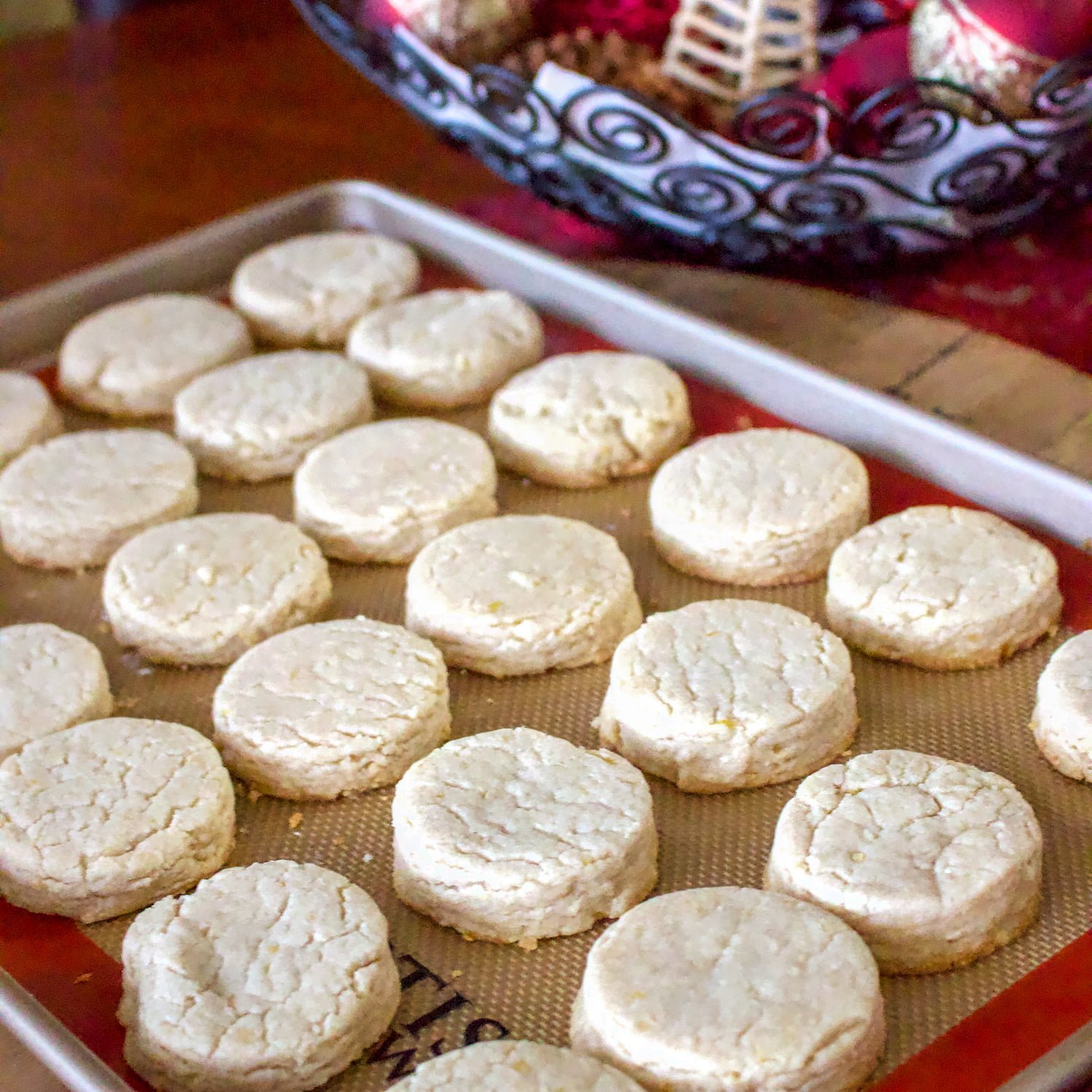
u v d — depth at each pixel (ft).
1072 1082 1.33
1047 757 1.62
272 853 1.60
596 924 1.52
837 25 2.09
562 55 2.02
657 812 1.61
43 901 1.54
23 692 1.71
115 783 1.60
